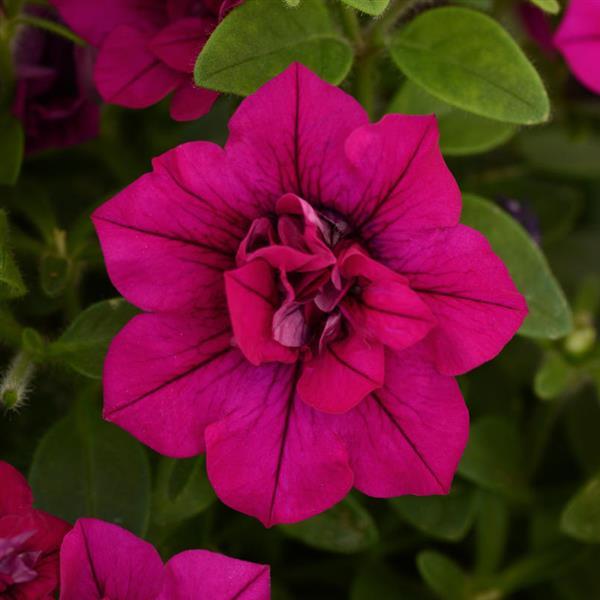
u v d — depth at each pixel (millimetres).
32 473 374
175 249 341
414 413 347
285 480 346
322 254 338
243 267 333
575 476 437
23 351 366
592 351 407
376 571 416
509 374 428
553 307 381
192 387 345
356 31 376
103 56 371
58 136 398
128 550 341
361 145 340
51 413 407
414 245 345
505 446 411
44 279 380
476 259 342
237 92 355
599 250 454
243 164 342
